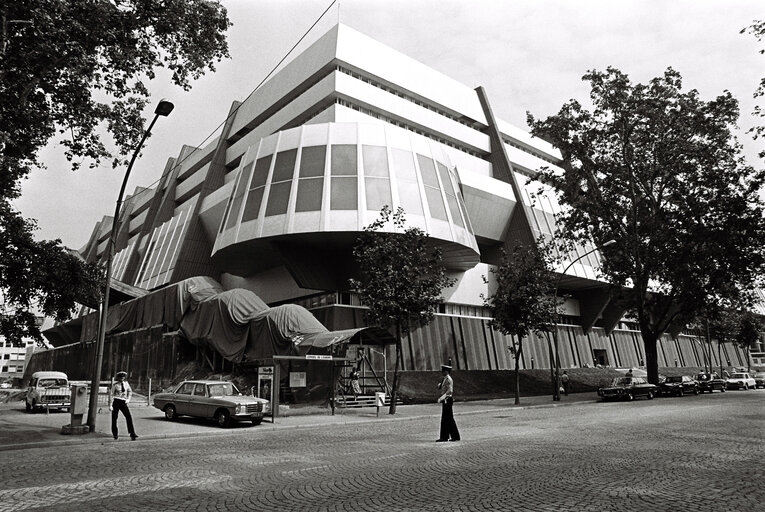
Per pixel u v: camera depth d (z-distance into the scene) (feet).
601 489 23.41
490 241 159.84
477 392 115.24
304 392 77.25
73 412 48.80
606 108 120.06
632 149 121.08
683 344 225.76
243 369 94.12
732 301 128.88
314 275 110.83
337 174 106.11
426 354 117.80
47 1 45.16
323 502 21.75
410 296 72.69
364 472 28.32
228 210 120.78
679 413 64.03
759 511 19.49
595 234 124.06
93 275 65.98
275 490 24.11
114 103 58.13
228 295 103.71
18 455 37.11
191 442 43.96
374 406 86.58
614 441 39.55
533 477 26.25
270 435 49.26
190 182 201.05
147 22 53.72
